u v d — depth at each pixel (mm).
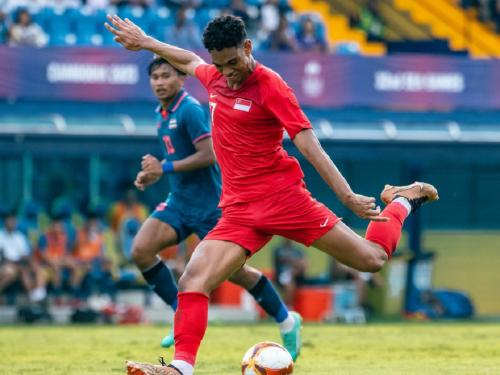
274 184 17781
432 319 50500
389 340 31844
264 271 51719
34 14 56750
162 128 25297
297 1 62969
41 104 46969
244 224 17766
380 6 65688
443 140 50719
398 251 53312
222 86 18016
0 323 45000
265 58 49031
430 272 53125
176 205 24953
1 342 31016
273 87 17297
